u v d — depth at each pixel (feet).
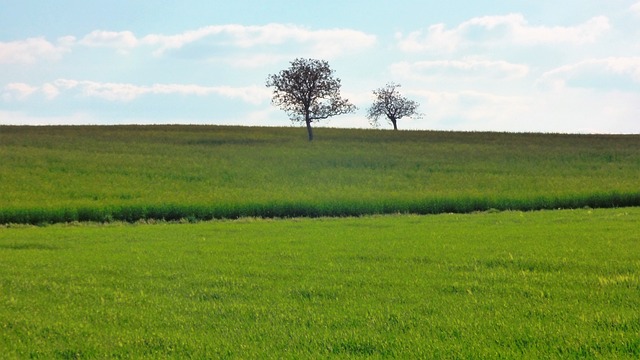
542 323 34.99
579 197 142.72
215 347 31.50
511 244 71.05
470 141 297.53
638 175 195.62
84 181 168.45
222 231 95.61
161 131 326.03
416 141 296.10
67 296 44.75
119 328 35.88
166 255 66.74
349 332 33.68
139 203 127.34
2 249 74.43
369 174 192.75
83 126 351.05
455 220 110.01
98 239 84.99
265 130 350.23
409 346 30.86
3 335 34.55
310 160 221.46
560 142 294.66
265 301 42.39
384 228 96.53
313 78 275.39
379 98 388.16
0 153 215.72
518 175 195.31
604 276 49.98
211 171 191.72
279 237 84.89
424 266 56.59
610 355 28.76
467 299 41.78
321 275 52.06
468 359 28.91
